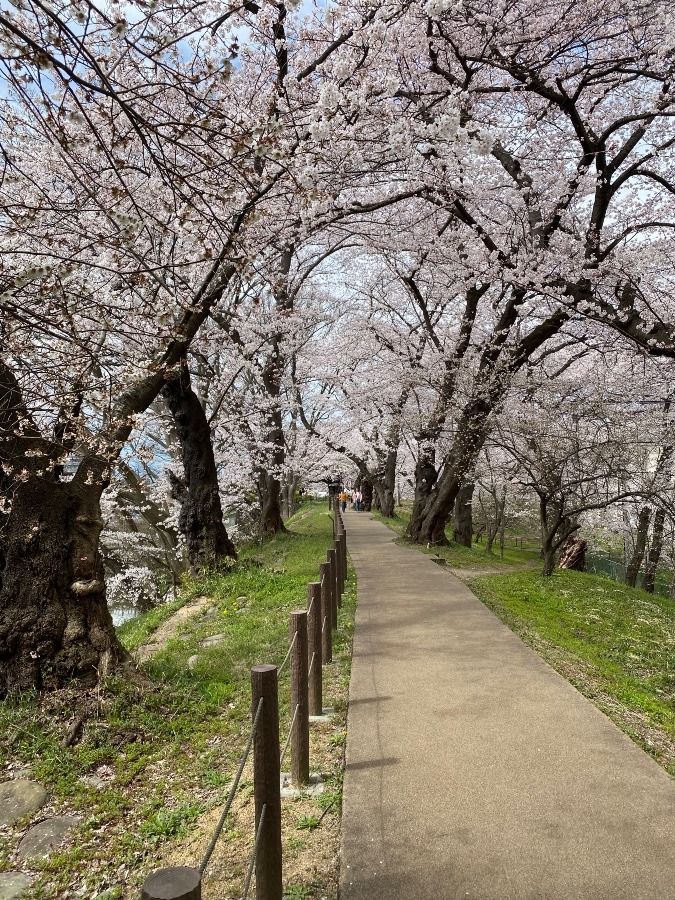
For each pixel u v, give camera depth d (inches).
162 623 363.6
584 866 116.6
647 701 213.8
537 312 622.8
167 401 474.3
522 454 534.3
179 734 184.7
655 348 366.6
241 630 304.7
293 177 189.6
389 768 155.5
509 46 406.3
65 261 145.3
